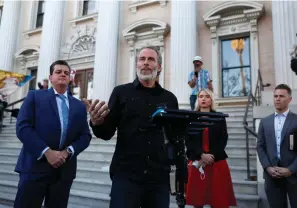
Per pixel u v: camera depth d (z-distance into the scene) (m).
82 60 12.83
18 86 9.78
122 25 11.97
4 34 14.45
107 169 5.69
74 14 13.66
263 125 3.42
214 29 9.94
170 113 1.72
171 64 9.52
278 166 3.16
